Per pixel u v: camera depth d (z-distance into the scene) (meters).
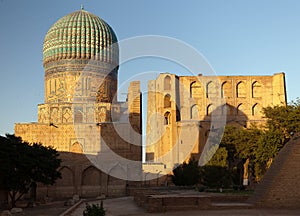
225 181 44.38
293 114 42.16
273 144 41.53
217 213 22.78
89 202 39.09
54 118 57.53
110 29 63.34
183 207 24.95
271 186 24.66
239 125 71.56
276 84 72.88
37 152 39.41
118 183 53.12
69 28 60.84
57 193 51.84
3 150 36.41
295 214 21.58
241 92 74.38
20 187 37.72
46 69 62.06
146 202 28.02
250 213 22.33
